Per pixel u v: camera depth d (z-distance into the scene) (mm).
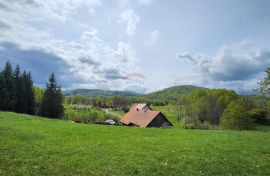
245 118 88500
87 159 22141
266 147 30438
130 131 45438
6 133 32781
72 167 19594
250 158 24516
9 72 118125
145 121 86375
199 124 109750
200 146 30312
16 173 17547
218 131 49469
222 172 19562
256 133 45688
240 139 36531
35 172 18047
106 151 25781
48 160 21250
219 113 134250
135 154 24828
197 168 20438
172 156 24516
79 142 30891
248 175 18953
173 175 18594
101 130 44438
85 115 127438
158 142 32812
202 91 164125
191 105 148625
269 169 20781
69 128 44594
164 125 87438
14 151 23703
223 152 27016
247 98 89562
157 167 20344
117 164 20906
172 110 190500
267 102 60188
